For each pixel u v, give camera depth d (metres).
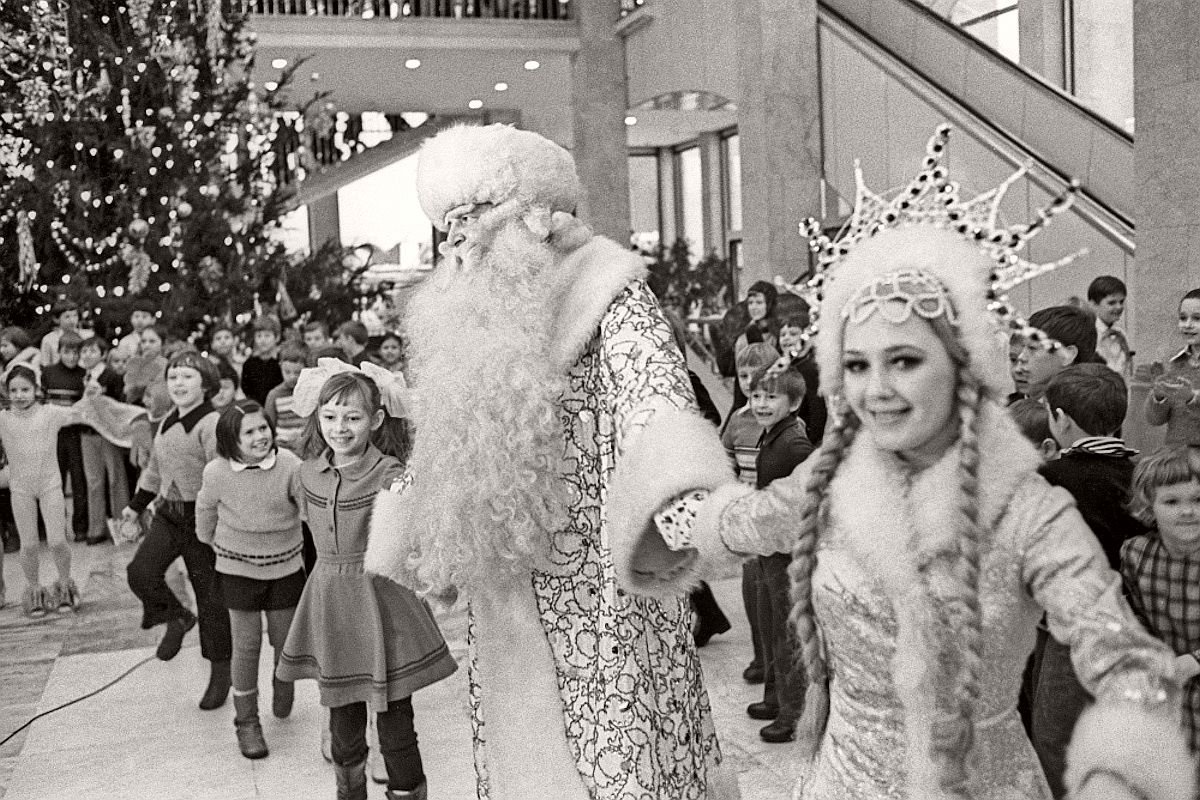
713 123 22.27
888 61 11.66
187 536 5.28
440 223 2.47
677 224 25.66
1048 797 1.64
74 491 9.06
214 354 9.81
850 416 1.72
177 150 11.13
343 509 3.59
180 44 11.38
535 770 2.32
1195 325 4.61
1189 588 2.65
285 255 12.62
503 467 2.25
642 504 1.96
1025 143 10.62
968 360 1.58
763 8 12.35
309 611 3.67
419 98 20.31
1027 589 1.57
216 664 4.98
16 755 4.54
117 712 5.02
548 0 17.02
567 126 22.30
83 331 10.59
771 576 4.15
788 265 12.48
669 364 2.16
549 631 2.33
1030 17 12.97
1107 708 1.39
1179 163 6.14
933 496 1.60
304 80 18.53
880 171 11.87
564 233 2.45
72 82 11.16
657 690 2.27
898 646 1.61
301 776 4.23
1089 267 9.19
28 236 10.84
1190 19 6.03
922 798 1.59
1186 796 1.34
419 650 3.55
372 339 11.09
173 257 10.99
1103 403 3.04
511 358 2.27
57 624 6.54
